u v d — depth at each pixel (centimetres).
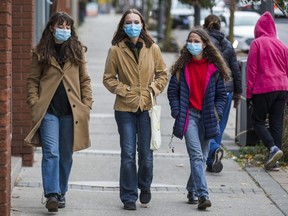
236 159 1761
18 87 1614
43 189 1309
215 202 1377
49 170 1244
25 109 1616
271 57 1634
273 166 1630
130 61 1283
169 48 5222
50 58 1249
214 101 1299
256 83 1631
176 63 1301
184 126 1289
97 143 1956
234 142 1973
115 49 1291
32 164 1633
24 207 1311
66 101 1265
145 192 1326
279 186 1495
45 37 1262
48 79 1259
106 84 1291
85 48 1290
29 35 1614
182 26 7169
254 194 1447
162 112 2498
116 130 2167
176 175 1605
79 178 1559
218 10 3416
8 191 1134
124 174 1304
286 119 1727
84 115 1273
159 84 1295
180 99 1294
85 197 1401
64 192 1313
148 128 1294
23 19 1616
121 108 1286
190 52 1277
